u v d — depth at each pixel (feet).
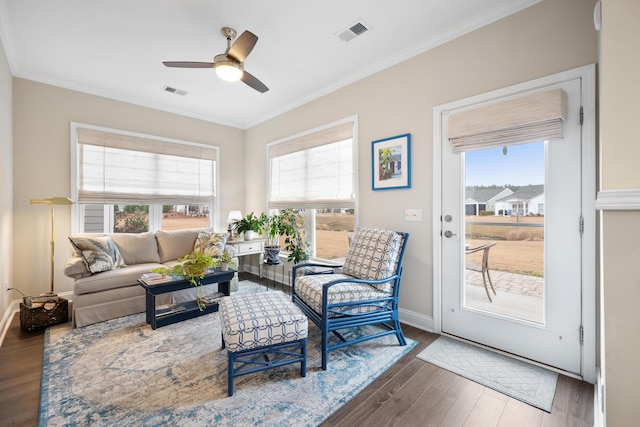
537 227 6.69
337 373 6.36
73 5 6.92
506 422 4.95
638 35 3.57
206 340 7.91
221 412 5.14
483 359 6.91
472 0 6.86
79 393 5.64
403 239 8.13
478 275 7.64
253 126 15.87
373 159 9.87
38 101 10.54
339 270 9.41
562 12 6.29
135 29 7.89
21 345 7.55
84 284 8.82
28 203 10.37
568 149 6.23
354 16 7.43
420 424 4.91
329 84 11.31
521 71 6.83
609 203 3.63
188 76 10.62
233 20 7.55
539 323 6.66
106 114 12.05
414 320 8.86
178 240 12.60
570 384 5.94
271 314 6.07
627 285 3.59
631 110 3.59
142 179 13.00
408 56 8.94
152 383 5.98
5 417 5.00
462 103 7.78
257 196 15.71
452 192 8.03
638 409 3.53
